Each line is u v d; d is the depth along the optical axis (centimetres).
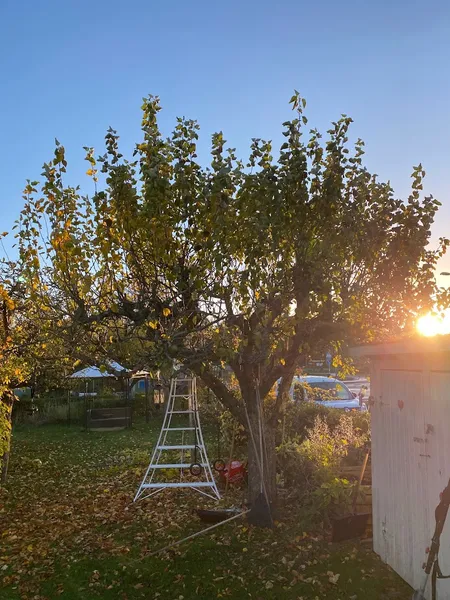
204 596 483
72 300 580
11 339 795
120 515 739
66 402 2114
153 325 500
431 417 441
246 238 523
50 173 536
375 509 560
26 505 830
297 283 539
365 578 501
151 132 542
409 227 599
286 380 705
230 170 501
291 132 559
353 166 608
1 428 931
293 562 542
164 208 513
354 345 559
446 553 407
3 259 809
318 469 676
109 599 486
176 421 1839
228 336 513
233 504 767
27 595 502
